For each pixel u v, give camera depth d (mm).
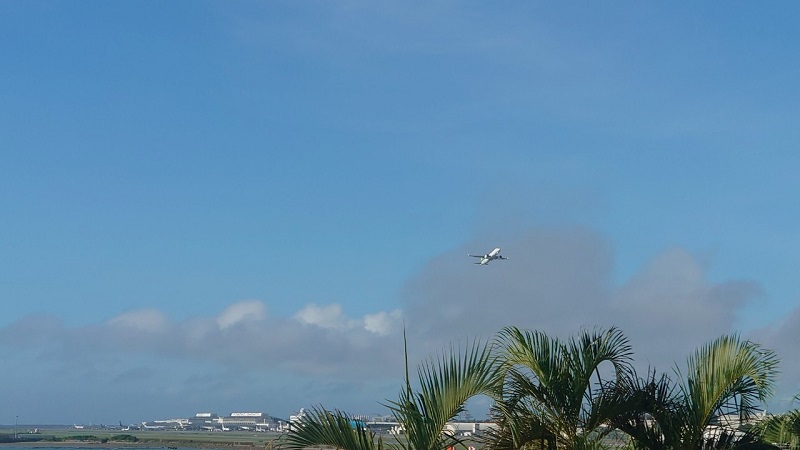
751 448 14742
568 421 13352
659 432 14320
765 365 13891
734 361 14094
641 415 14281
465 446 12102
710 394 14164
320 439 11156
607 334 14008
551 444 13398
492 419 13164
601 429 14188
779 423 15898
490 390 12305
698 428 14195
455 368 11508
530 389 13336
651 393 14250
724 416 14688
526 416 13227
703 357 14445
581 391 13430
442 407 11391
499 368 12469
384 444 11578
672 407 14305
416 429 11328
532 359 13461
